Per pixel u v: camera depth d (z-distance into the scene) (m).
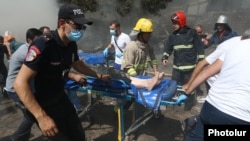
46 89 2.64
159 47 10.59
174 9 14.59
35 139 3.97
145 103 3.18
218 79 2.49
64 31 2.50
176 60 4.89
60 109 2.78
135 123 3.70
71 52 2.71
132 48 3.90
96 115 4.64
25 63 2.36
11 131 4.26
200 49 4.78
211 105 2.45
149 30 3.95
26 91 2.30
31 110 2.32
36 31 3.57
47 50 2.42
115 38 5.25
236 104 2.28
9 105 5.28
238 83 2.31
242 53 2.36
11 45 5.98
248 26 14.49
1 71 5.75
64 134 2.79
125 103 4.07
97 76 3.29
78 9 2.47
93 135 4.05
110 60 5.51
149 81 3.29
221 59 2.62
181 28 4.78
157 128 4.24
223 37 4.94
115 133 4.10
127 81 3.41
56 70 2.59
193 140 2.65
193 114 4.73
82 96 5.41
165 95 3.17
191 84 2.88
